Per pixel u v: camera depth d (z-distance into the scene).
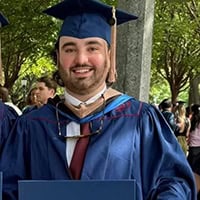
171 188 3.01
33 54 18.19
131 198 2.79
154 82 28.80
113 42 3.33
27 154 3.16
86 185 2.80
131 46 6.23
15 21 14.52
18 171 3.11
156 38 15.55
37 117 3.20
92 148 3.04
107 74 3.22
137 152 3.09
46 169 3.06
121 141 3.08
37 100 6.33
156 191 3.05
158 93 34.41
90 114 3.14
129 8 6.22
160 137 3.14
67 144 3.09
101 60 3.12
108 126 3.12
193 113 9.62
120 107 3.19
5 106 3.46
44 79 6.40
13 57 20.20
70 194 2.80
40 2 14.44
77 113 3.14
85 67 3.08
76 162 3.03
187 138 9.36
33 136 3.15
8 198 3.04
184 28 16.75
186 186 3.10
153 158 3.12
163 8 15.74
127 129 3.12
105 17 3.38
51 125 3.15
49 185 2.80
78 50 3.15
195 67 20.69
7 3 14.19
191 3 17.47
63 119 3.15
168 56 22.17
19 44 16.09
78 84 3.09
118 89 6.29
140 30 6.22
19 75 22.89
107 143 3.05
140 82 6.27
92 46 3.19
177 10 17.38
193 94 22.94
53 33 15.20
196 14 17.69
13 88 23.72
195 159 4.80
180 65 22.62
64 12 3.41
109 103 3.18
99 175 2.98
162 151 3.11
